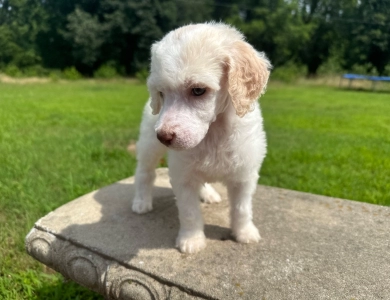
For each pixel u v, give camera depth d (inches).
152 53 14.1
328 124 61.4
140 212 19.1
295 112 74.7
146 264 14.5
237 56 13.4
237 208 16.3
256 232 16.5
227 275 13.8
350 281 13.4
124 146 43.7
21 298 18.1
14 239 22.1
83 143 42.9
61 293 18.5
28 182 29.5
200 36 13.1
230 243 16.2
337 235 16.9
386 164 37.2
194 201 15.8
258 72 13.8
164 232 17.1
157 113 14.9
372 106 85.3
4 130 49.6
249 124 14.9
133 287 14.1
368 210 19.7
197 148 14.6
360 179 32.7
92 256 15.6
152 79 13.5
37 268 20.2
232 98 13.2
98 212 19.2
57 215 18.8
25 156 36.9
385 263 14.6
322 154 41.1
